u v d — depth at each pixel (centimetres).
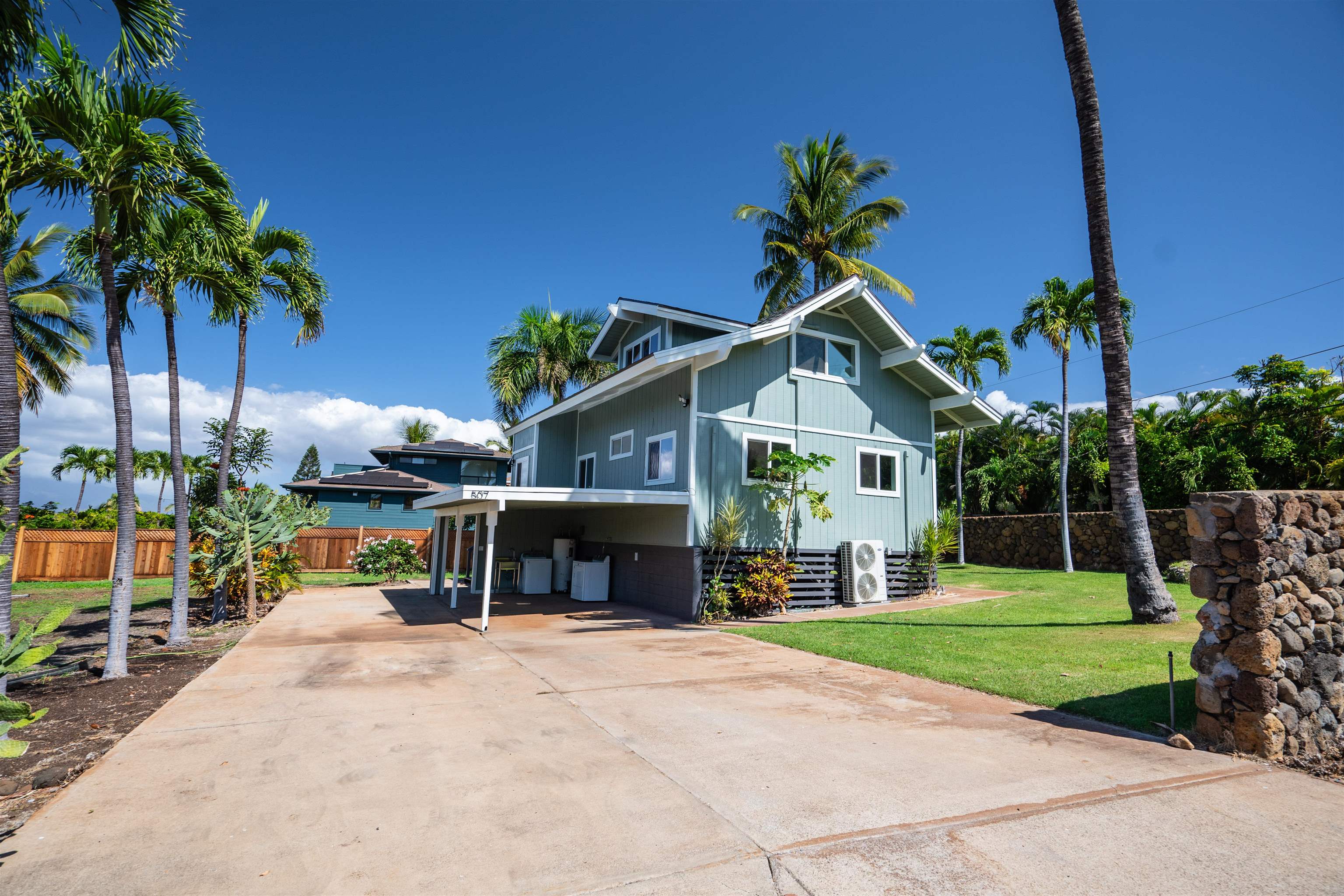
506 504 1145
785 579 1269
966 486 3045
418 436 5269
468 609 1369
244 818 376
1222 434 2291
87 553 1991
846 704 625
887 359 1545
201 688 691
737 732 538
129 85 804
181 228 925
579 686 705
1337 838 346
